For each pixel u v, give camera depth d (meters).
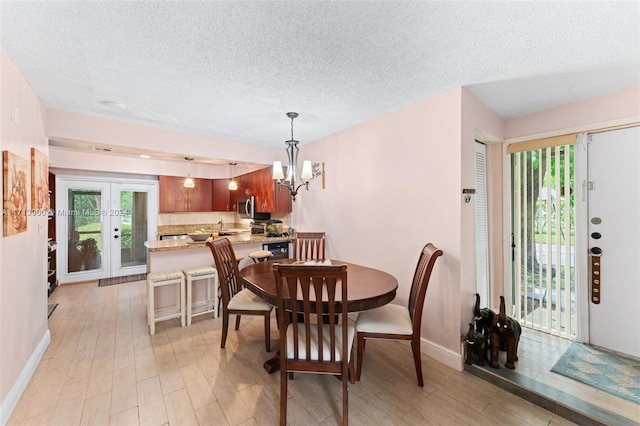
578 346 2.45
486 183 3.01
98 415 1.68
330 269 1.50
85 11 1.37
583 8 1.35
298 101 2.52
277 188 4.39
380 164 2.90
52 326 2.95
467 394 1.90
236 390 1.92
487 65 1.90
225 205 6.01
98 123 2.91
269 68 1.95
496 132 2.78
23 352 1.94
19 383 1.83
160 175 5.46
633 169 2.24
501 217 2.98
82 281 4.79
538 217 2.78
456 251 2.24
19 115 1.94
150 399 1.83
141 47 1.69
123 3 1.32
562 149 2.62
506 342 2.12
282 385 1.60
